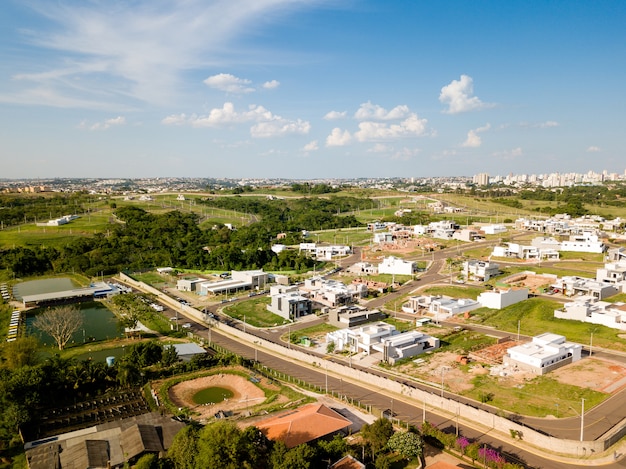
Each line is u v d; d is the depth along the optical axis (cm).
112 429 8219
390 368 11312
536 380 10288
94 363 11094
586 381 10169
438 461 7438
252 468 6781
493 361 11425
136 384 10531
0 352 11431
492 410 9012
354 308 15700
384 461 7100
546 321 14225
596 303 14888
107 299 18512
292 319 15788
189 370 11312
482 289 18250
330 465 7125
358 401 9650
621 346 12112
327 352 12631
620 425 8394
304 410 8656
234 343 13675
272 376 11162
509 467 6900
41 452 7594
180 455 6931
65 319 13525
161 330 14688
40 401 9288
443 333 13688
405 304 16800
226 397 10050
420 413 9112
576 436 8062
